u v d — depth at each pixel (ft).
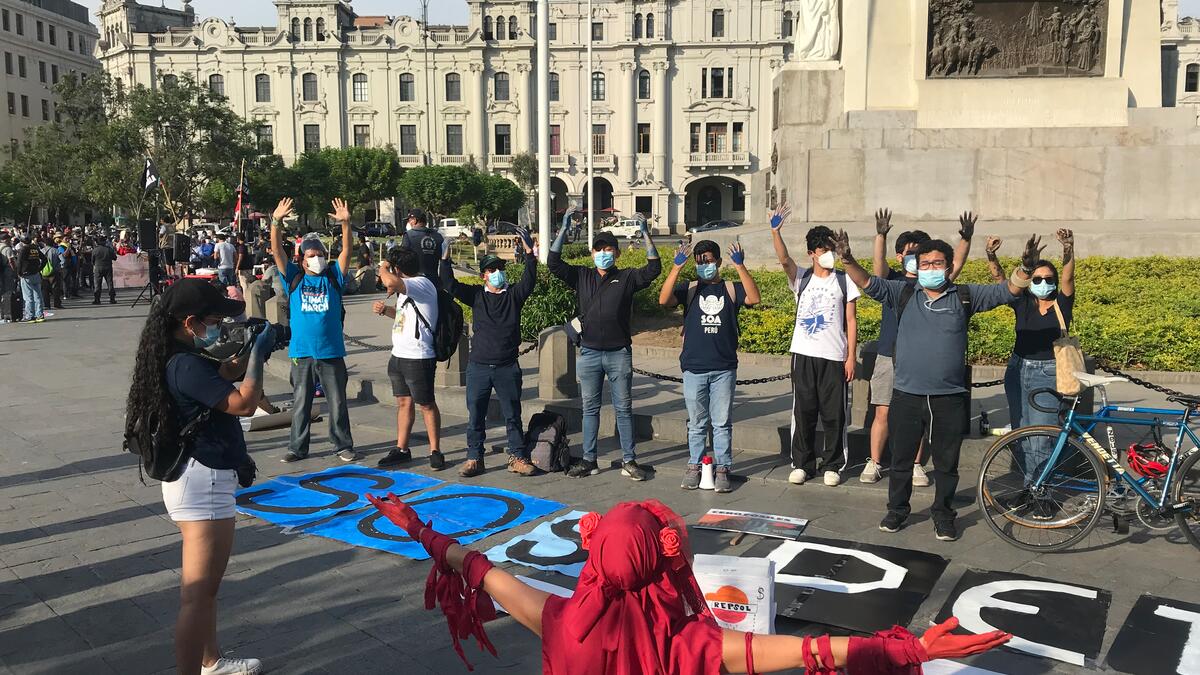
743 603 12.64
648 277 21.68
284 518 19.51
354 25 221.66
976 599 15.10
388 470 23.43
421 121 206.90
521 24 202.90
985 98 47.11
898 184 47.60
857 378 24.14
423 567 16.80
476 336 22.47
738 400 28.25
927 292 18.02
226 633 14.10
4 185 157.48
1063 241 19.69
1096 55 46.65
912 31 47.65
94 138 129.80
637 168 205.36
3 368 39.99
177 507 11.55
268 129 206.80
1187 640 13.57
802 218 48.60
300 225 191.31
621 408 22.20
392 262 22.80
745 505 20.35
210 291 11.76
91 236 96.94
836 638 6.50
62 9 238.48
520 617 7.73
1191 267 40.73
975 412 25.80
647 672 6.81
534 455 22.77
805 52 52.80
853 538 18.16
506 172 207.31
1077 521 17.95
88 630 14.21
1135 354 29.99
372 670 12.92
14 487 22.00
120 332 52.39
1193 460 17.02
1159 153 46.19
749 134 201.77
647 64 201.57
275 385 35.12
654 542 6.84
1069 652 13.19
